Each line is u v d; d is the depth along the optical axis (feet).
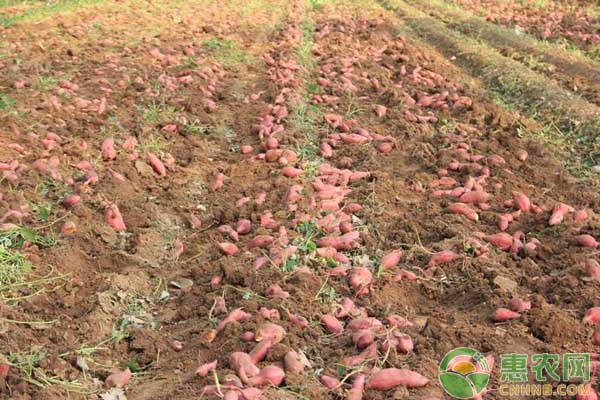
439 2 49.67
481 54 33.78
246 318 14.23
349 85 28.76
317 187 19.99
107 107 25.63
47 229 17.70
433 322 13.88
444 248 17.01
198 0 47.98
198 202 20.43
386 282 15.72
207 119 25.90
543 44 36.17
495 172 21.31
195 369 13.24
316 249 16.43
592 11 46.62
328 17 44.45
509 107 27.58
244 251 17.15
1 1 43.01
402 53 34.73
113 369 13.60
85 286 16.05
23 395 12.37
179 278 16.56
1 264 15.83
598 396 12.31
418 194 20.29
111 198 19.62
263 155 22.50
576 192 20.36
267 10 46.26
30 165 20.35
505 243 17.03
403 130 24.97
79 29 35.96
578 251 16.75
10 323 14.20
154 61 31.99
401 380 12.28
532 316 14.11
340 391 12.30
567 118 25.64
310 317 14.29
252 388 12.01
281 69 30.89
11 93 25.96
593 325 13.94
